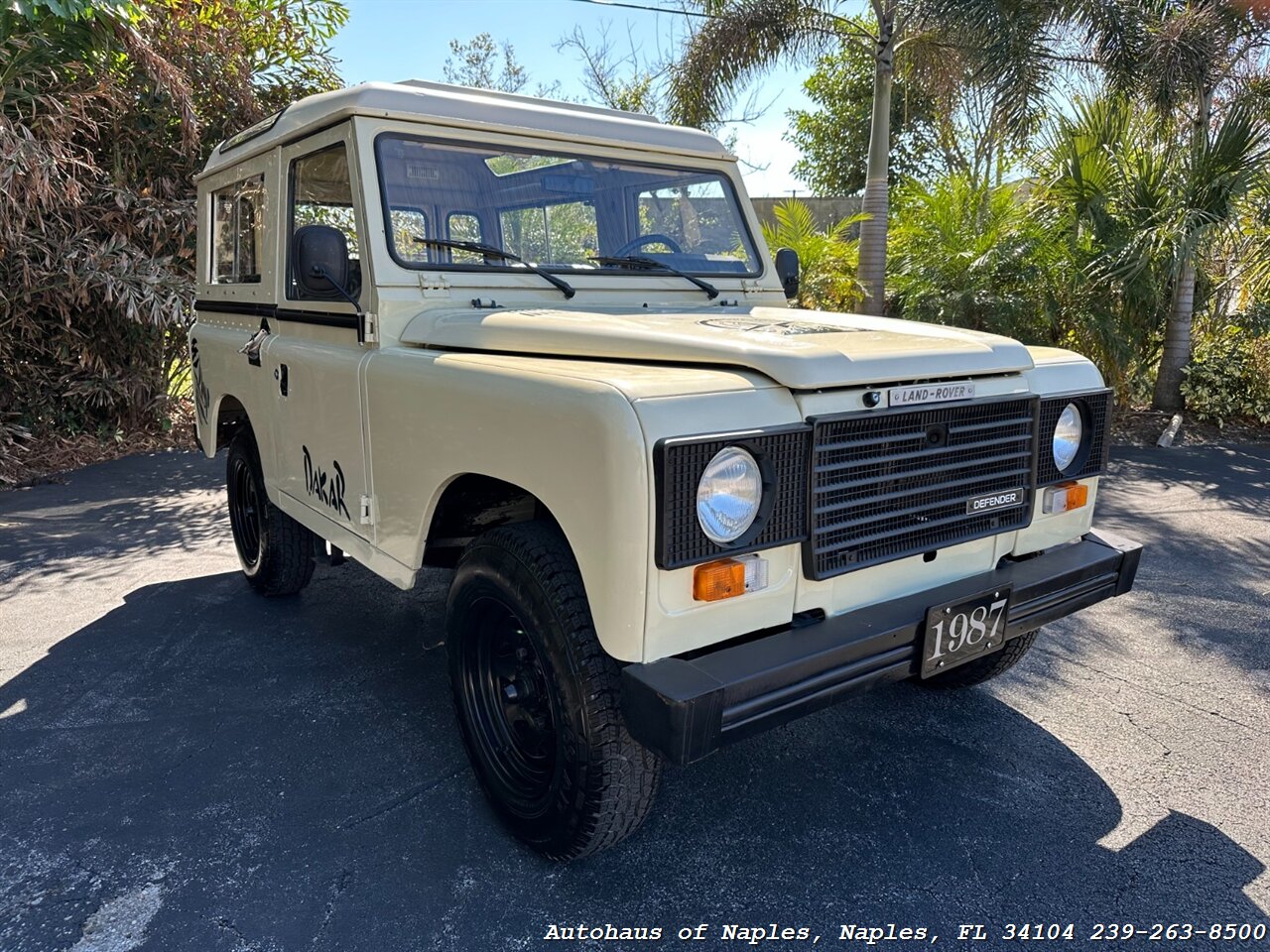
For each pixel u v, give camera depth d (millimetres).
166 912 2389
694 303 3533
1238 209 8969
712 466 2043
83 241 8023
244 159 4074
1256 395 9516
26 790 2934
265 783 2986
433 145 3180
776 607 2271
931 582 2621
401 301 3031
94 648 4066
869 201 10344
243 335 4230
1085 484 3025
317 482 3541
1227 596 4730
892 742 3258
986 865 2584
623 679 2076
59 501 6973
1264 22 8992
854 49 10492
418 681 3734
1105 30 8664
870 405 2309
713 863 2598
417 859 2611
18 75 7227
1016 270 9289
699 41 10164
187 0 8789
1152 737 3291
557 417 2156
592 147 3516
